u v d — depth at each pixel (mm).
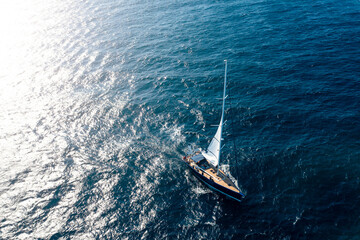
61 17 118812
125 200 44531
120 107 64875
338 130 52562
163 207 43000
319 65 70812
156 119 60688
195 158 47812
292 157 48438
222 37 89500
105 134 58125
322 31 85562
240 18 100562
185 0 124438
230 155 50375
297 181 44500
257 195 43281
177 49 86062
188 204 43188
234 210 41531
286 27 90500
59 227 41094
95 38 97875
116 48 90125
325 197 41625
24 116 64375
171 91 68500
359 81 63438
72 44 94938
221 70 73625
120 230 40062
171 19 106625
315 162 47062
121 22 108438
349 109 56750
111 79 75250
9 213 43656
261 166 47719
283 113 58062
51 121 62500
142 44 91062
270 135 53656
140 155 52719
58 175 49906
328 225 37906
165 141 55219
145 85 71688
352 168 45281
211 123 58312
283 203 41594
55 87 73688
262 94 64000
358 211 39094
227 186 42812
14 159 53750
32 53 91312
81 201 44875
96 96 69188
